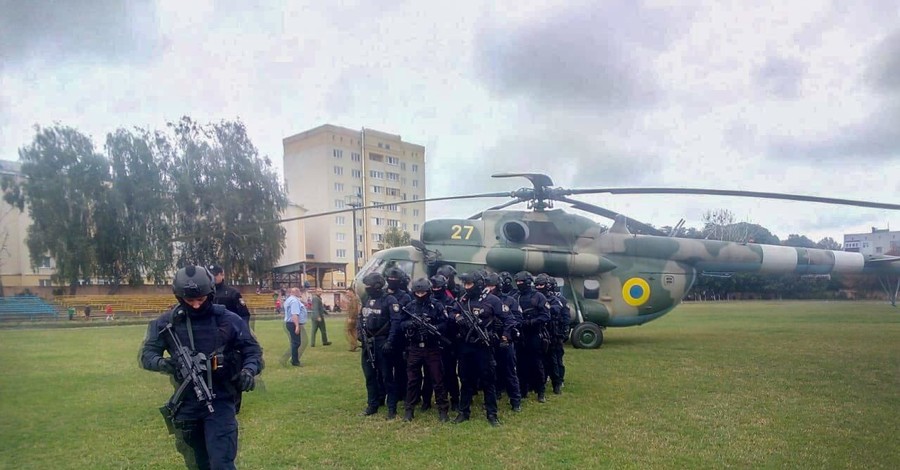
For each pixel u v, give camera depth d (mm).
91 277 37312
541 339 7422
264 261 40812
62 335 19391
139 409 7262
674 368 9680
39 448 5633
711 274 14016
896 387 8055
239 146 40031
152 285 42750
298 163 64250
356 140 64625
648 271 12969
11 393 8266
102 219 35844
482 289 6805
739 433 5840
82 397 7980
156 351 3766
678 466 4902
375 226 65562
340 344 14258
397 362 6793
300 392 8031
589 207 12281
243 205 39375
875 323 19750
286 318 10562
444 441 5699
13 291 41969
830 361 10375
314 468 4938
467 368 6445
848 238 67750
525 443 5594
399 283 6797
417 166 71875
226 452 3625
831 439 5633
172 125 38625
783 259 13984
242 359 3844
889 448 5355
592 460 5059
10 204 36594
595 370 9516
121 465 5125
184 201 37656
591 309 12539
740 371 9352
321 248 61688
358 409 7062
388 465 4992
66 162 35375
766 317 23875
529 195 11266
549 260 11984
